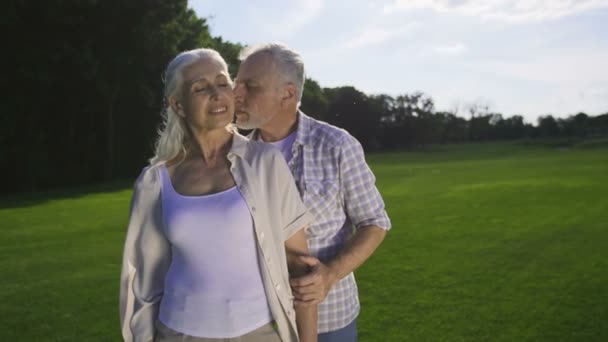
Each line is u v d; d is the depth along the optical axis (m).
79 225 11.62
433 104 77.81
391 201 14.75
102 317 5.23
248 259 1.75
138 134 32.78
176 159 1.90
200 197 1.75
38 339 4.63
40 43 25.64
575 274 6.32
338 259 2.03
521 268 6.71
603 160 32.66
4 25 24.30
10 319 5.18
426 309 5.12
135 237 1.89
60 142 29.34
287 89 2.17
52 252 8.62
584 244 8.10
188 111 1.80
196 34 33.41
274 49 2.17
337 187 2.16
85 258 8.10
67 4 25.34
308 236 2.15
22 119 27.11
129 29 28.45
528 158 41.44
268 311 1.77
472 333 4.45
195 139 1.88
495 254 7.57
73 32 26.55
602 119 90.69
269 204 1.84
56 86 26.69
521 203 13.24
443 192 16.69
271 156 1.87
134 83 29.53
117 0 26.88
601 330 4.42
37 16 25.05
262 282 1.78
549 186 17.12
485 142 89.75
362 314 5.04
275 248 1.82
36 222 12.23
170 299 1.78
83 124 30.72
